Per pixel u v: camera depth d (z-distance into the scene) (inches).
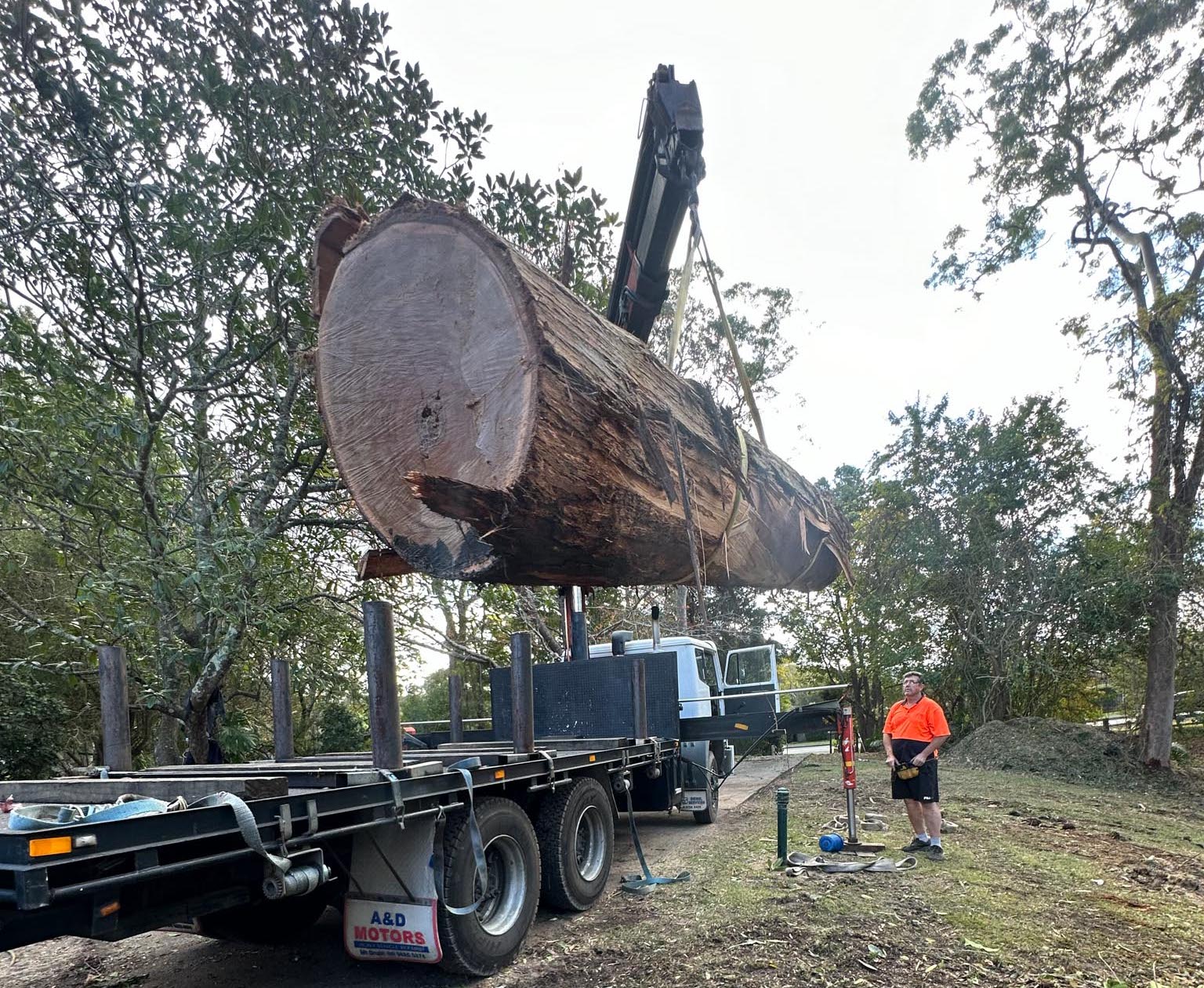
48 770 378.6
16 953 164.6
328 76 253.6
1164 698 505.4
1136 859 233.1
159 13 233.1
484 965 139.5
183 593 238.4
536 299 104.1
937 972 135.1
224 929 150.6
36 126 220.8
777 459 177.6
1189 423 518.6
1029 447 631.2
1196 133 509.4
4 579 351.3
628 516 112.6
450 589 370.6
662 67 154.7
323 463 273.0
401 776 127.4
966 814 308.7
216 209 240.8
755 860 224.4
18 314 223.5
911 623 678.5
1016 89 555.5
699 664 316.5
